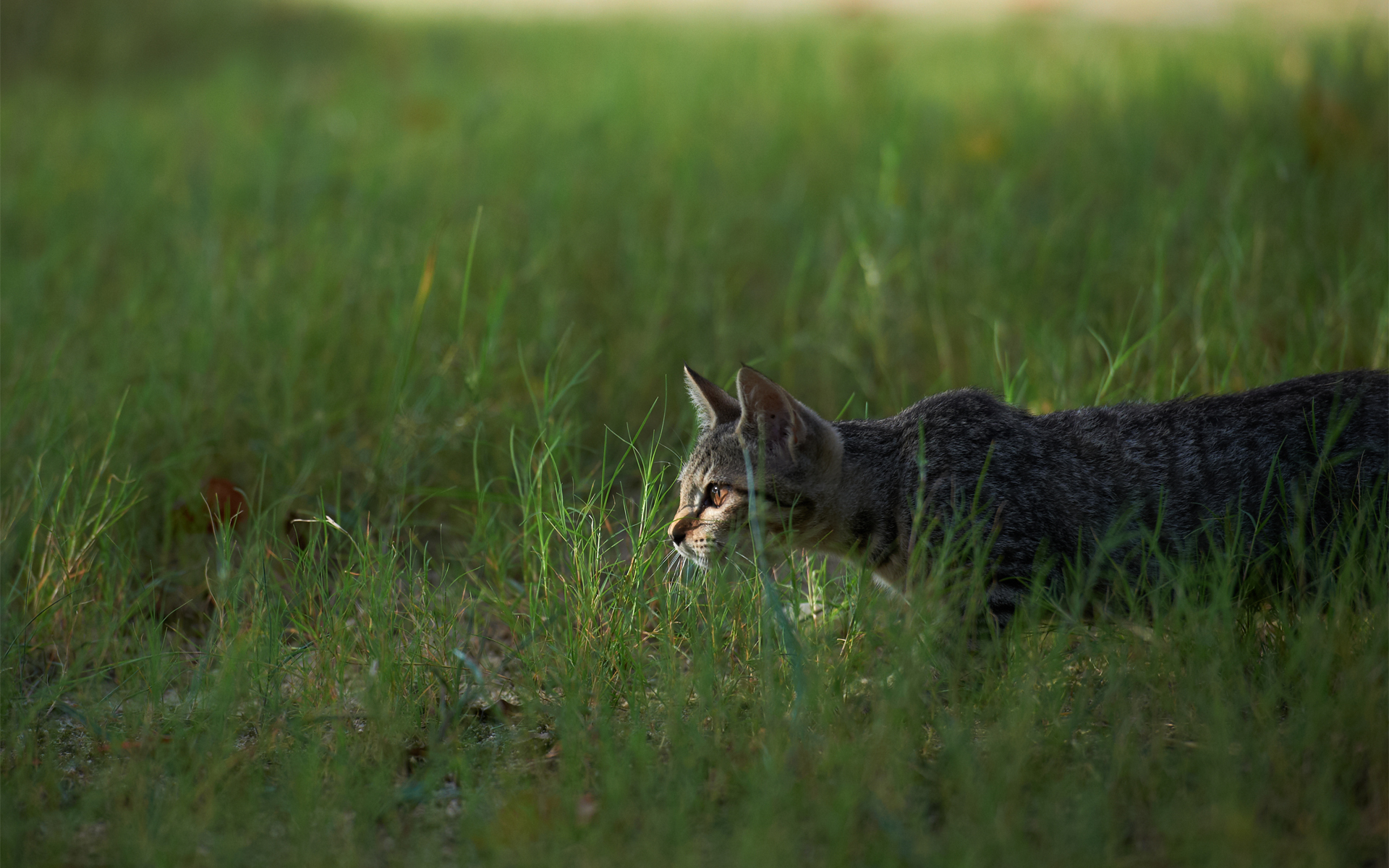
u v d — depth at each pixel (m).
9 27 29.62
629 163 17.25
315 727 7.07
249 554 8.45
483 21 38.19
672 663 7.13
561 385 10.83
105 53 30.36
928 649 6.98
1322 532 7.20
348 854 5.79
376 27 36.50
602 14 39.69
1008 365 10.47
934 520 7.59
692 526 8.13
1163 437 7.57
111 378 10.96
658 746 6.88
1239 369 9.73
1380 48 16.66
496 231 14.08
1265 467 7.30
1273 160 13.14
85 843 6.16
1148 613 7.48
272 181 16.56
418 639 7.82
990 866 5.50
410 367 10.71
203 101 25.52
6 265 14.42
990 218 12.91
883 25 31.38
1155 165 14.88
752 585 7.85
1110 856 5.49
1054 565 7.51
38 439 9.80
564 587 7.88
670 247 13.63
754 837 5.49
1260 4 28.61
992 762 6.14
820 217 14.73
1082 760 6.34
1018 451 7.67
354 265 13.14
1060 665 6.84
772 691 6.72
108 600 8.59
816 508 7.95
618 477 10.38
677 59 25.98
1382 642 6.52
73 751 7.24
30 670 8.30
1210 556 7.42
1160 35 24.58
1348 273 10.84
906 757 6.34
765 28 32.22
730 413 8.40
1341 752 5.99
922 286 12.27
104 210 16.42
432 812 6.33
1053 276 11.88
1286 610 7.26
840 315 12.10
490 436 10.27
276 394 11.23
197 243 14.64
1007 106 19.03
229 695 7.04
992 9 37.12
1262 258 11.06
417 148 19.00
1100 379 9.74
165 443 10.52
